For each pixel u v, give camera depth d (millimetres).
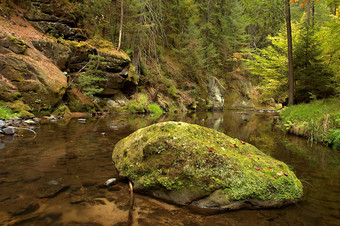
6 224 1463
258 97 29500
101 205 1842
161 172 2172
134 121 9000
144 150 2395
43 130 5484
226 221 1686
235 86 29391
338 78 9555
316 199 2129
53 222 1527
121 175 2463
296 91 11227
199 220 1691
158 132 2543
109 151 3727
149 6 16266
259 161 2414
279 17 11828
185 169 2109
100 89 11570
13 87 7254
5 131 4688
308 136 5867
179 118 11891
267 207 1937
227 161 2182
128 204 1908
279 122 10141
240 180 2000
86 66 11984
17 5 10406
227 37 28125
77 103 10547
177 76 22547
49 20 11133
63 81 9586
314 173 2963
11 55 7715
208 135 2729
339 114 5340
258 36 34188
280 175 2184
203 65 25094
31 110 7473
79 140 4531
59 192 2041
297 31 12969
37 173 2516
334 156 3982
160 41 21656
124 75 13484
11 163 2832
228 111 22375
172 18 21750
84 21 13516
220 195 1937
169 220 1672
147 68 18609
